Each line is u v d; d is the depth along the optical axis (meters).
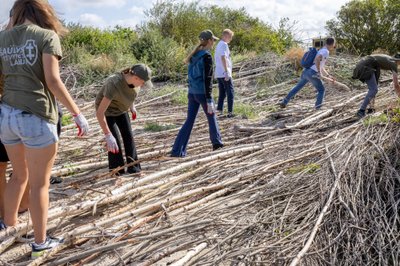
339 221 3.98
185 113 9.89
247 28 21.16
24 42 3.41
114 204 4.71
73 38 16.66
